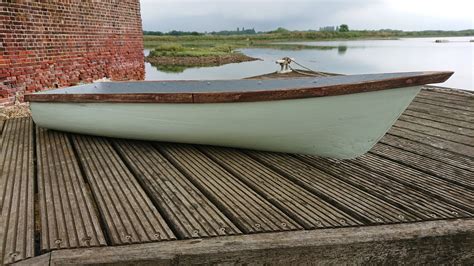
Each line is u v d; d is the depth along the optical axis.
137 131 3.20
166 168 2.74
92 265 1.56
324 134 2.72
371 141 2.70
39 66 5.50
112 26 7.62
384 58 25.39
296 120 2.67
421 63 21.05
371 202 2.20
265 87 3.68
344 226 1.89
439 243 1.83
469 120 4.36
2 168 2.73
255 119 2.75
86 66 6.76
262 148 3.04
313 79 3.33
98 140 3.48
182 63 27.44
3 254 1.60
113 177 2.54
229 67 23.31
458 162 2.94
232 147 3.16
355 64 20.42
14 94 5.03
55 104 3.43
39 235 1.93
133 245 1.68
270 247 1.68
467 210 2.11
